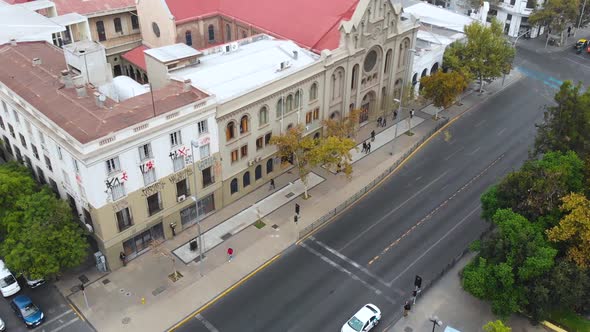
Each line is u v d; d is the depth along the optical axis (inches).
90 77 2271.2
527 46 4510.3
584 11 4495.6
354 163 2847.0
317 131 2849.4
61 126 1943.9
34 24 2787.9
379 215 2455.7
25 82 2255.2
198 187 2305.6
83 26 2994.6
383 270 2134.6
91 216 2014.0
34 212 1931.6
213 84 2386.8
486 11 3971.5
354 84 2928.2
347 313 1932.8
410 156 2935.5
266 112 2466.8
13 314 1915.6
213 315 1923.0
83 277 2079.2
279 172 2733.8
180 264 2150.6
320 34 2849.4
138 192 2060.8
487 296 1830.7
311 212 2464.3
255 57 2640.3
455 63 3383.4
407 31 3061.0
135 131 1937.7
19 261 1831.9
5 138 2512.3
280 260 2183.8
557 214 1891.0
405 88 3297.2
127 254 2159.2
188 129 2130.9
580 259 1752.0
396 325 1891.0
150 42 3312.0
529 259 1707.7
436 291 2036.2
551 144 2407.7
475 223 2396.7
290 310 1943.9
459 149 3002.0
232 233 2324.1
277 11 3061.0
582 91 3695.9
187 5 3169.3
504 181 2041.1
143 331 1852.9
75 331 1849.2
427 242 2285.9
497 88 3745.1
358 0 2851.9
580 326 1871.3
